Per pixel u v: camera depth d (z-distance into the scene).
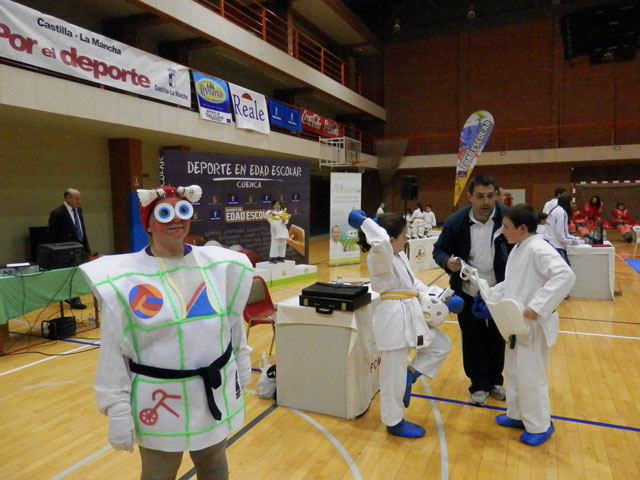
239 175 8.48
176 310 1.54
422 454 2.76
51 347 4.94
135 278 1.52
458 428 3.08
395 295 2.88
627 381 3.86
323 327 3.23
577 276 7.06
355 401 3.24
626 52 16.98
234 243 8.48
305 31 18.22
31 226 8.74
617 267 9.86
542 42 18.25
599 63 17.42
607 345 4.83
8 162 8.32
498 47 18.95
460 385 3.84
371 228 2.78
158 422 1.52
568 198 6.79
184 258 1.63
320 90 16.11
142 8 9.33
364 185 21.75
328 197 25.42
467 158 9.95
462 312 3.41
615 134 17.45
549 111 18.33
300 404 3.37
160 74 8.73
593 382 3.85
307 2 15.57
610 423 3.12
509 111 18.92
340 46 20.08
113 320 1.47
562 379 3.92
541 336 2.80
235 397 1.69
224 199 8.23
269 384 3.57
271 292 7.73
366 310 3.35
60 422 3.23
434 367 3.11
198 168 7.71
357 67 21.44
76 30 7.04
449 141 20.08
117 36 10.48
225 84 10.56
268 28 15.65
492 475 2.53
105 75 7.59
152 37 11.88
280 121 12.99
